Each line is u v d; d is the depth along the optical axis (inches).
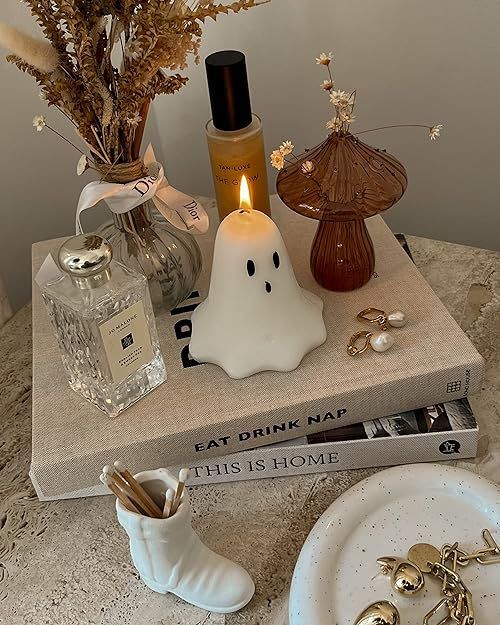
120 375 23.1
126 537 22.7
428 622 19.1
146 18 20.2
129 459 22.9
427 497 21.4
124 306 22.4
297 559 21.0
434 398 23.9
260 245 22.9
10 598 21.5
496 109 32.7
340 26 31.3
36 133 32.6
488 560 19.9
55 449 22.7
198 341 24.7
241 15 31.7
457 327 24.9
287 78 33.2
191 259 26.6
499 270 29.6
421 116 33.6
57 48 21.5
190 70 33.6
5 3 28.4
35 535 23.0
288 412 22.9
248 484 23.8
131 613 20.9
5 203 33.0
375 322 25.4
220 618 20.6
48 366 25.7
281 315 23.9
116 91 22.4
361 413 23.6
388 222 37.4
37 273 28.5
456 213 36.5
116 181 23.6
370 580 19.8
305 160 24.5
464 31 30.8
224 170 27.3
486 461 23.5
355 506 21.0
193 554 20.3
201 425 22.6
